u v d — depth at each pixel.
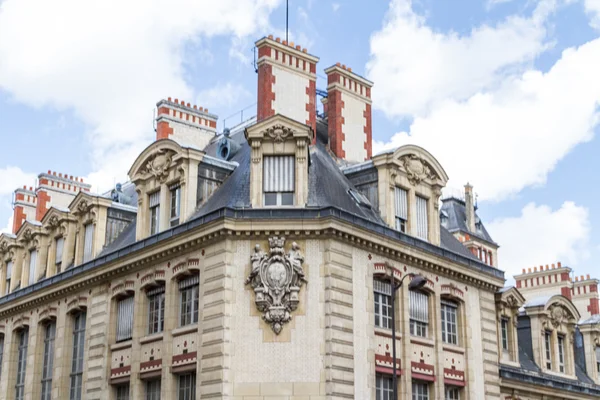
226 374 29.52
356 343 30.98
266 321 30.09
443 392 34.88
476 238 51.47
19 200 54.62
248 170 34.31
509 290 43.06
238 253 30.97
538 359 45.03
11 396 43.59
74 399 38.38
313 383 29.53
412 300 34.97
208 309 30.70
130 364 34.53
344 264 31.28
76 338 39.62
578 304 59.00
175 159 34.62
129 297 36.34
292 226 30.80
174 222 34.47
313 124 39.22
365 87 42.03
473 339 37.59
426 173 37.38
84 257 40.88
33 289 42.34
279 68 38.56
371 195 35.78
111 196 45.06
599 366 51.19
